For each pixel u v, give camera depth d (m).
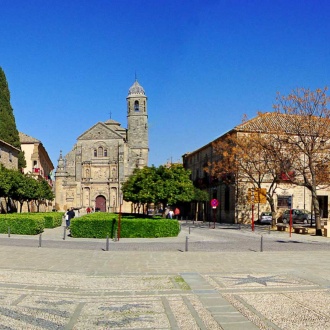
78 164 83.12
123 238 25.83
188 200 42.88
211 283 10.81
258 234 31.86
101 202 82.88
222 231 35.53
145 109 96.94
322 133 33.81
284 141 33.97
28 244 21.12
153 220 27.03
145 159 95.19
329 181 35.91
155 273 12.39
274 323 7.19
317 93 33.44
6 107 58.41
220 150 45.75
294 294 9.52
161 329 6.87
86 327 6.99
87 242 22.81
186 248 18.55
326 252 18.70
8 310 8.04
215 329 6.84
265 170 40.75
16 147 59.00
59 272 12.47
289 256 16.94
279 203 49.59
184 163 80.31
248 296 9.30
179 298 9.13
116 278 11.52
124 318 7.53
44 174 89.69
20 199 47.75
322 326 7.03
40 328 6.90
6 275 11.83
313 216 46.94
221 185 56.03
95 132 83.94
